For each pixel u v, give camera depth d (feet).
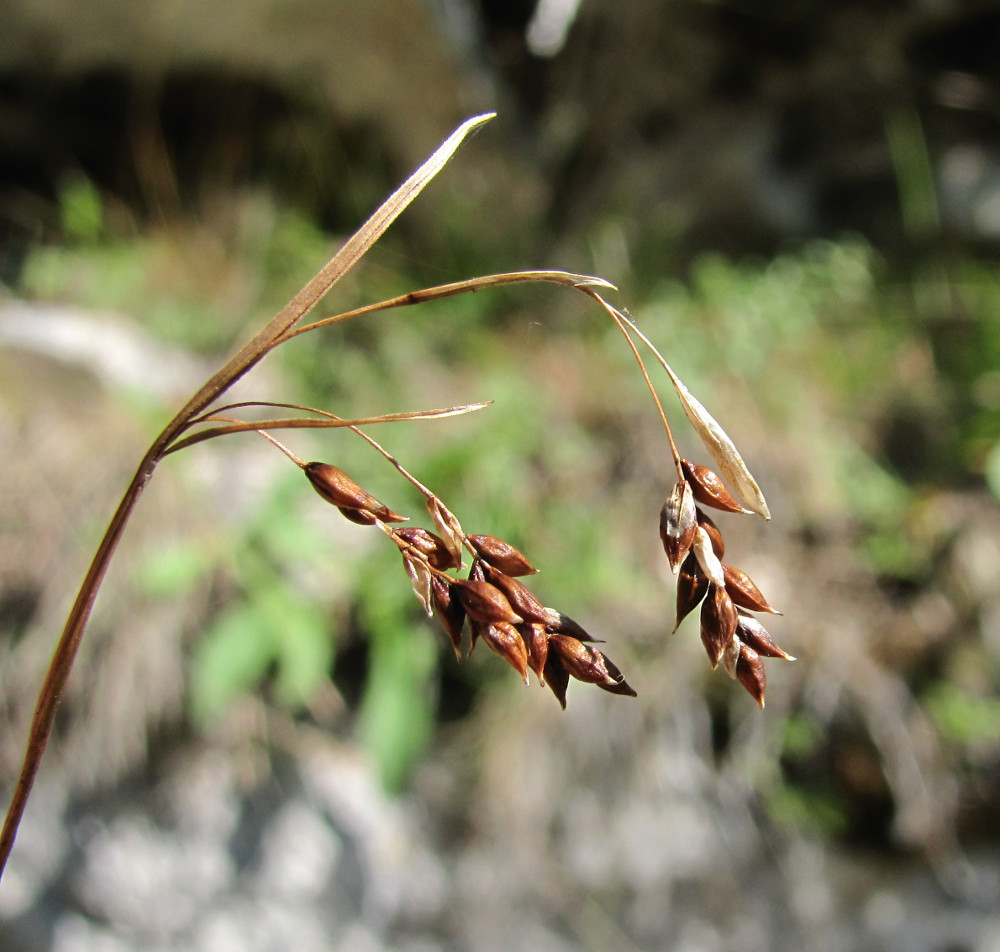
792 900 0.46
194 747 0.42
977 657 0.46
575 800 0.44
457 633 0.19
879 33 0.64
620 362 0.52
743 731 0.45
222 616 0.41
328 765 0.43
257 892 0.42
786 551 0.48
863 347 0.56
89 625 0.41
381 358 0.52
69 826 0.42
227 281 0.55
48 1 0.52
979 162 0.67
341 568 0.42
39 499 0.42
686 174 0.66
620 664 0.44
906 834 0.45
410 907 0.44
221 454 0.45
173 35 0.55
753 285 0.58
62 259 0.54
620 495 0.48
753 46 0.65
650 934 0.45
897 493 0.49
